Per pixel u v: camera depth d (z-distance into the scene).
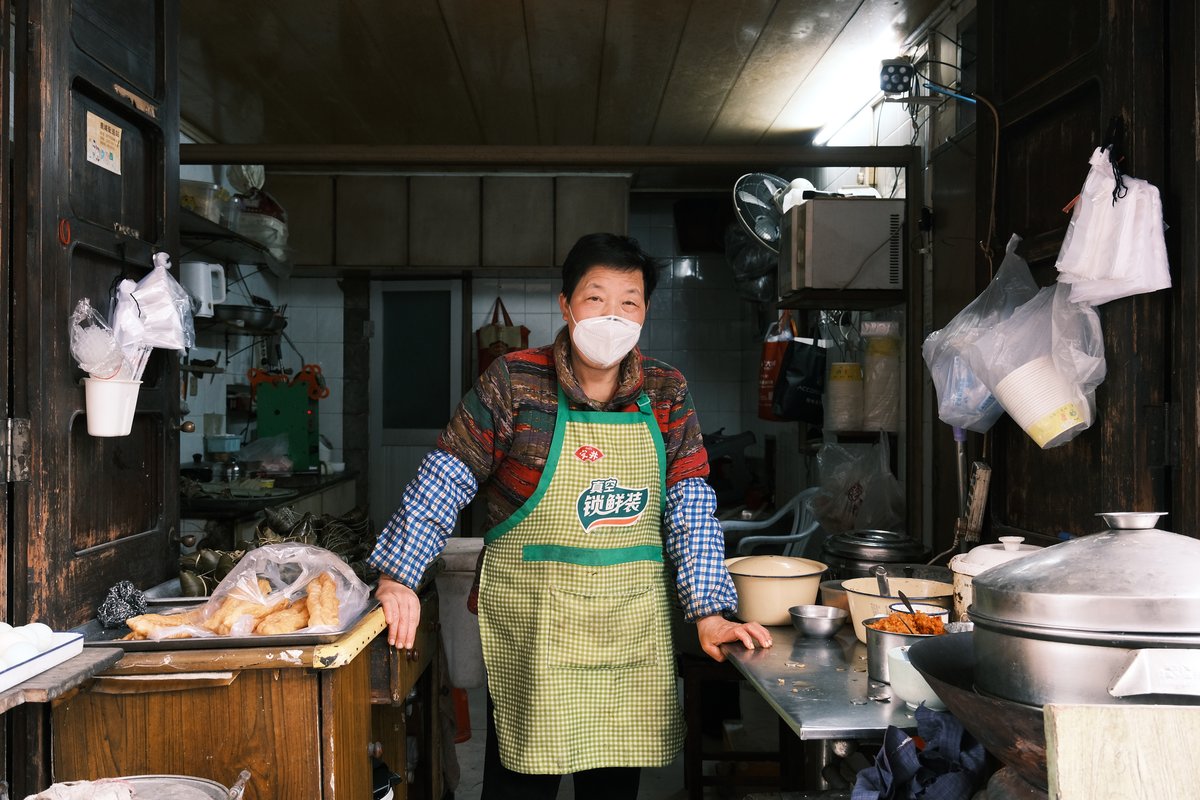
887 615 1.92
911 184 3.78
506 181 6.27
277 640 1.69
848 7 3.54
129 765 1.71
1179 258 1.79
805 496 4.46
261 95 4.63
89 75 1.90
